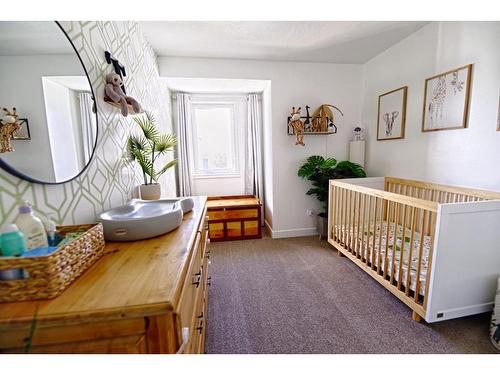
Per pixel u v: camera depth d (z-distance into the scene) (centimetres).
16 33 70
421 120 235
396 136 267
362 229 219
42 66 79
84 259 69
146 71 215
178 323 59
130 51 171
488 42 174
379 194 191
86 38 108
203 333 133
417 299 157
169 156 305
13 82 68
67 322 52
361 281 216
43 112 79
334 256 269
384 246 208
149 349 57
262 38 238
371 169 313
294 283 214
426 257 180
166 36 226
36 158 76
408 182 245
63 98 89
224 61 290
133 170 162
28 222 66
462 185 198
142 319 56
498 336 136
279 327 161
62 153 88
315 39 245
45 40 81
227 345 146
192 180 377
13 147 68
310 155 326
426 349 139
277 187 325
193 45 249
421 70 232
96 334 55
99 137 117
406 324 160
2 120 64
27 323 51
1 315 51
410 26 225
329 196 274
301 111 316
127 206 117
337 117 325
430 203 143
